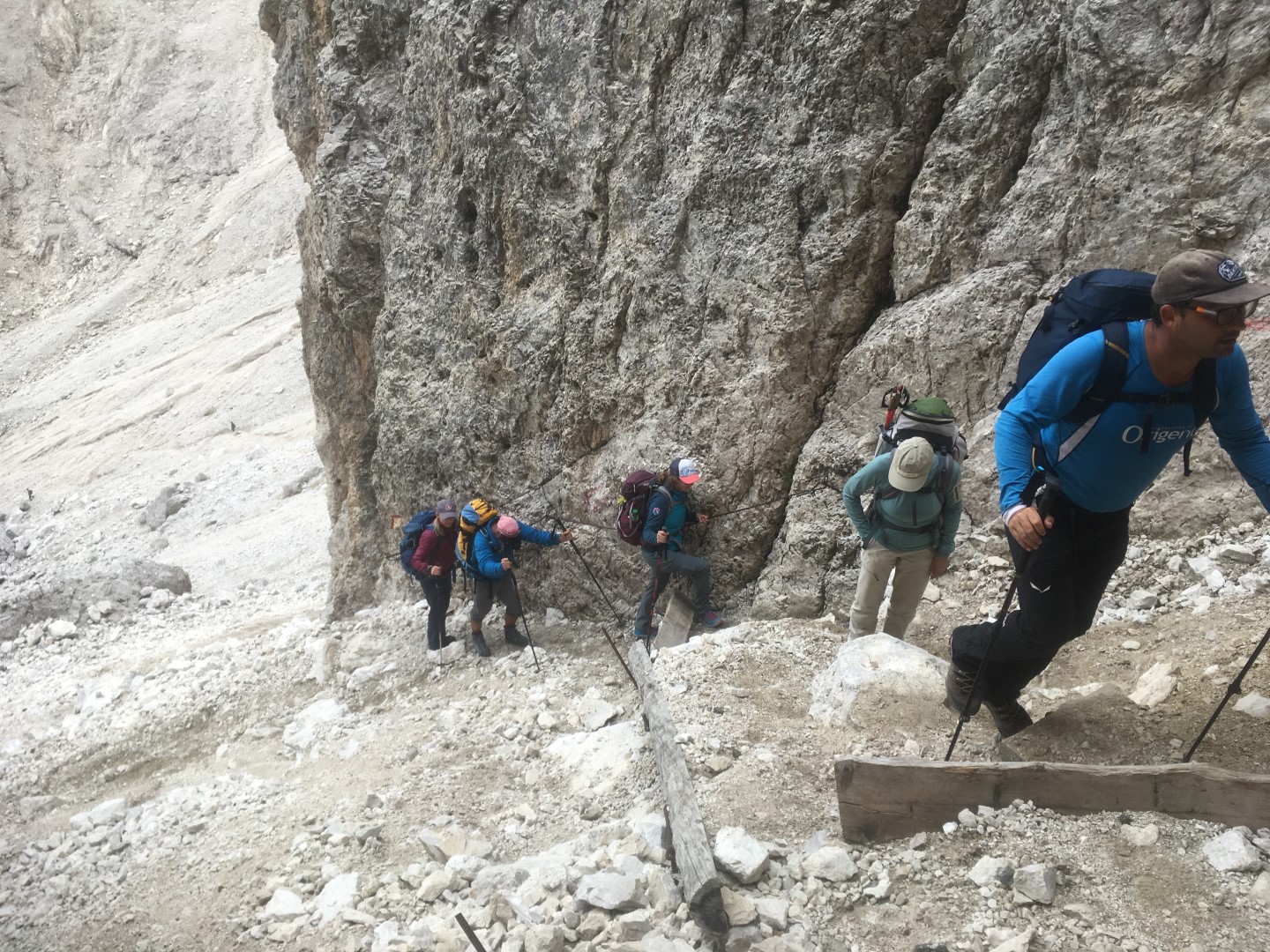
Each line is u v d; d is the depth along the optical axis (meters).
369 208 9.98
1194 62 5.31
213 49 58.69
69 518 26.06
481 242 8.85
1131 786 3.55
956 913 3.34
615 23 7.55
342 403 10.76
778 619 6.82
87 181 55.09
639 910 3.88
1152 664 4.81
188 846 5.96
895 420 5.54
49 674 11.57
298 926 4.57
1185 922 3.09
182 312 45.25
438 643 8.44
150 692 9.31
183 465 27.81
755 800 4.31
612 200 7.74
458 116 8.72
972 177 6.20
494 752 6.12
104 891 5.69
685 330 7.39
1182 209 5.44
